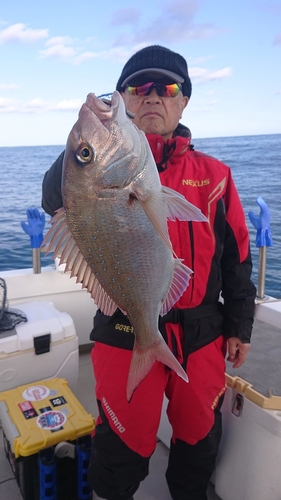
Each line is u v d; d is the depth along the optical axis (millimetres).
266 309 2525
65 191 1299
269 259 7332
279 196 13648
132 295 1401
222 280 1893
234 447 1906
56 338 2518
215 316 1814
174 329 1712
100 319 1776
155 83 1729
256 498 1815
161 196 1280
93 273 1364
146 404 1676
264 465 1766
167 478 1984
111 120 1247
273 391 1811
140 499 2098
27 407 2113
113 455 1703
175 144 1729
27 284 3197
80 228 1307
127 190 1279
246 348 1854
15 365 2418
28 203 13781
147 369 1474
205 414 1769
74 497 1984
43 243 1338
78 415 2072
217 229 1774
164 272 1438
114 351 1695
